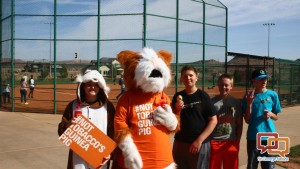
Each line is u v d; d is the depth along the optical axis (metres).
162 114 3.71
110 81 15.20
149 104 3.77
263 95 5.14
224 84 4.86
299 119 13.52
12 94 15.07
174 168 3.78
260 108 5.09
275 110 5.19
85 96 3.84
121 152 3.71
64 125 3.75
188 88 4.41
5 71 16.28
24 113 14.28
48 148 7.84
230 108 4.86
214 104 4.89
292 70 20.52
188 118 4.33
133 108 3.72
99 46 14.79
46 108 15.73
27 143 8.34
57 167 6.37
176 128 3.94
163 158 3.67
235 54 18.77
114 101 15.71
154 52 3.91
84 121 3.57
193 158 4.36
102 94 3.87
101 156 3.55
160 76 3.76
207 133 4.27
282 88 19.81
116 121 3.68
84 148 3.54
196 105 4.34
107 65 14.98
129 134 3.61
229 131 4.86
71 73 15.14
